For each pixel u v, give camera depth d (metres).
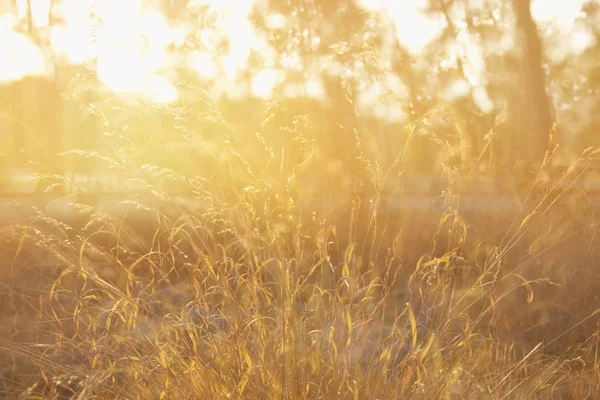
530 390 2.91
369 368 2.45
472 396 2.64
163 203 2.79
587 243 3.80
